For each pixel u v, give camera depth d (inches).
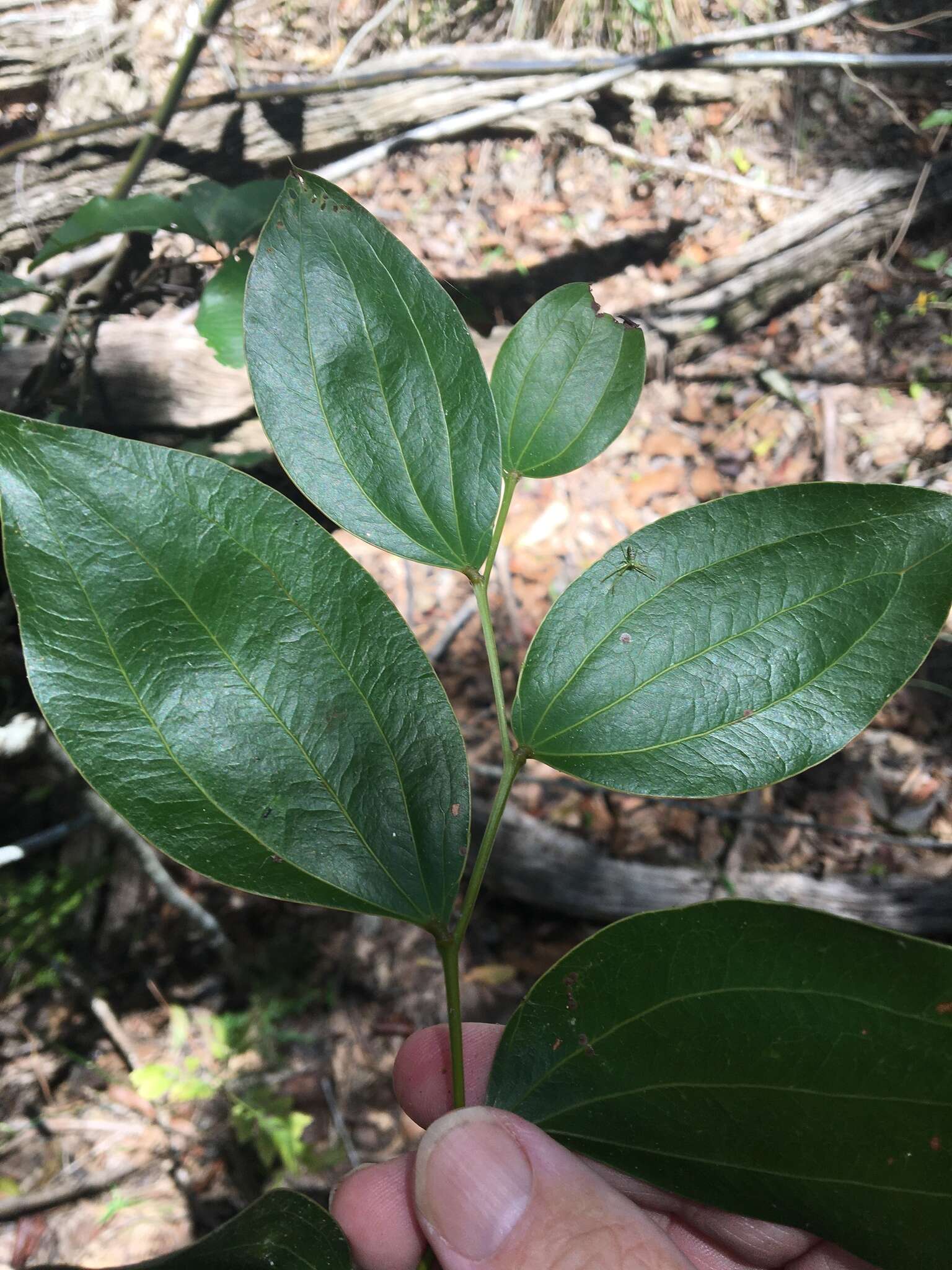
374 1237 7.5
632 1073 4.0
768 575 4.3
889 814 16.5
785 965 3.8
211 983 14.9
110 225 10.2
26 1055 14.1
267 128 19.8
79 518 3.7
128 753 3.8
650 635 4.3
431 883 4.2
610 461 20.6
